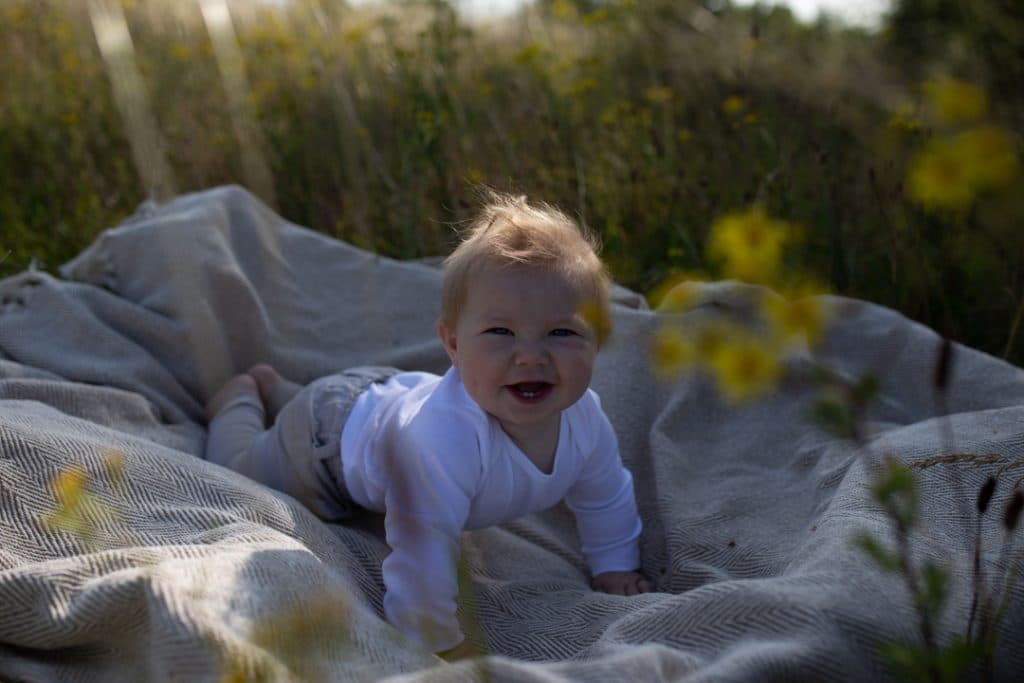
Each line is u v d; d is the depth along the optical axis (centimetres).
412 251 363
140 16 556
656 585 201
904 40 374
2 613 134
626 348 250
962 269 265
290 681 117
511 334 174
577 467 193
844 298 256
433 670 118
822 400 85
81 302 268
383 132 435
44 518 157
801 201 353
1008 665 134
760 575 179
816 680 120
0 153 451
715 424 235
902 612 132
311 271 306
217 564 136
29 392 223
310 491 213
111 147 465
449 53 430
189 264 276
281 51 509
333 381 219
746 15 470
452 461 176
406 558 172
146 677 127
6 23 541
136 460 175
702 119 441
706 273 301
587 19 505
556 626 169
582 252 181
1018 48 316
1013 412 194
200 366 266
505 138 390
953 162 69
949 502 166
